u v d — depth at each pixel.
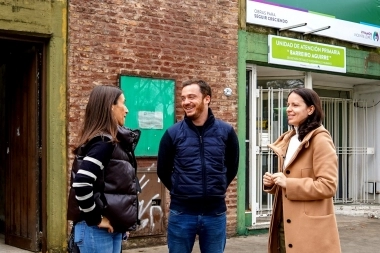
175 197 4.36
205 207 4.32
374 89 11.47
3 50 7.44
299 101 4.00
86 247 3.58
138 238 7.39
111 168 3.56
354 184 11.62
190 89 4.34
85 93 6.90
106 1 7.08
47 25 6.62
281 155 4.08
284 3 9.01
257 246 7.70
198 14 8.00
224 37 8.28
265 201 9.17
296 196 3.84
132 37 7.32
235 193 8.38
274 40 8.84
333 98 11.43
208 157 4.32
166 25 7.66
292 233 3.87
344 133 11.62
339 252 3.87
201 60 8.02
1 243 7.54
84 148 3.54
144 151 7.41
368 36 10.39
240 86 8.48
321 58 9.52
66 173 6.75
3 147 8.62
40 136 6.84
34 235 6.83
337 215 10.92
